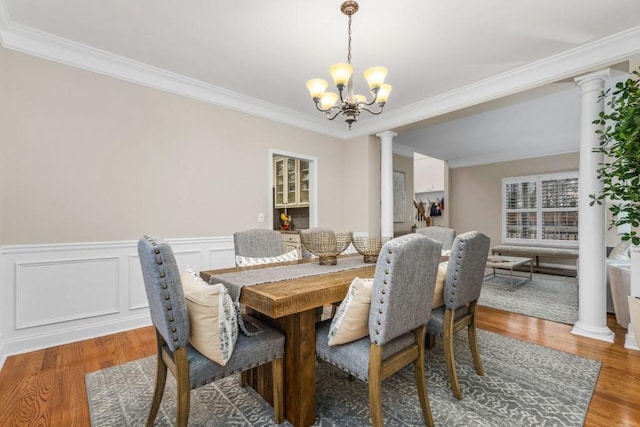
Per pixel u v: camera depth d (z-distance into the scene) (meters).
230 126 3.61
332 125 4.62
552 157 6.52
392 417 1.61
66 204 2.56
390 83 3.29
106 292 2.75
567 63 2.72
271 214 3.98
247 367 1.46
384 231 4.38
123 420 1.59
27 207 2.40
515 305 3.68
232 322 1.41
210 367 1.36
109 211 2.78
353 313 1.42
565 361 2.22
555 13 2.17
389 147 4.40
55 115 2.52
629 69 2.44
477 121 4.65
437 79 3.21
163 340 1.50
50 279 2.49
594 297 2.67
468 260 1.81
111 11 2.16
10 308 2.32
